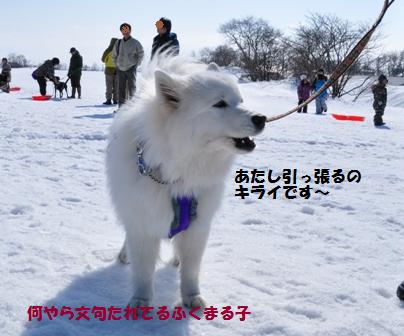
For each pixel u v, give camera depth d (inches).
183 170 74.7
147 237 78.7
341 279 89.5
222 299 81.0
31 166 178.1
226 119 74.4
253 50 1589.6
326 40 1115.3
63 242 101.3
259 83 1273.4
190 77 77.3
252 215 131.1
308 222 125.9
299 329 70.3
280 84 1243.8
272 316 74.4
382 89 390.0
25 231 105.9
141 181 75.4
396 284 88.4
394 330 71.4
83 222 116.2
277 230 119.3
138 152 76.0
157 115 74.2
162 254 104.8
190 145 73.9
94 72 1494.8
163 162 73.7
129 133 79.1
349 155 237.5
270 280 88.7
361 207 143.6
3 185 146.3
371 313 76.7
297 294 82.2
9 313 71.2
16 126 272.2
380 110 390.3
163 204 75.7
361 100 1067.3
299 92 566.9
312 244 109.5
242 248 104.7
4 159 187.9
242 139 75.5
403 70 1818.4
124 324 71.6
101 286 83.7
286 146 256.5
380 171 200.2
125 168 77.6
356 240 112.7
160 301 82.0
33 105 412.8
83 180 160.2
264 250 104.0
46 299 76.4
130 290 83.4
